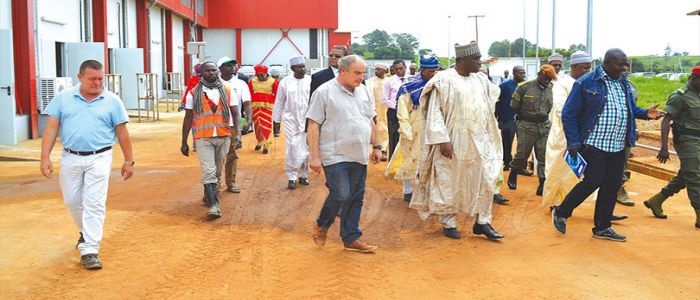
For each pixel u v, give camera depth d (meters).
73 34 22.17
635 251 6.88
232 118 8.95
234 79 10.92
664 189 8.35
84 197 6.11
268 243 6.84
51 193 9.63
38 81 16.92
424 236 7.31
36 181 10.65
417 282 5.81
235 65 10.97
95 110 6.09
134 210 8.48
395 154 10.09
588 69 8.67
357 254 6.55
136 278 5.85
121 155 14.17
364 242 6.94
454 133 7.08
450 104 7.06
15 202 8.97
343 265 6.21
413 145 8.74
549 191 8.58
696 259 6.60
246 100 10.99
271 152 14.33
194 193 9.66
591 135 7.10
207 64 8.34
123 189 9.98
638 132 17.31
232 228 7.50
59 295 5.44
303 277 5.88
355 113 6.45
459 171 7.09
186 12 40.03
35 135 16.77
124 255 6.51
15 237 7.12
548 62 11.17
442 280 5.88
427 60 8.68
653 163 12.62
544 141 9.80
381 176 11.15
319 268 6.12
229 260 6.34
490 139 7.29
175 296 5.43
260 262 6.24
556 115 8.46
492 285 5.77
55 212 8.35
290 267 6.13
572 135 7.15
